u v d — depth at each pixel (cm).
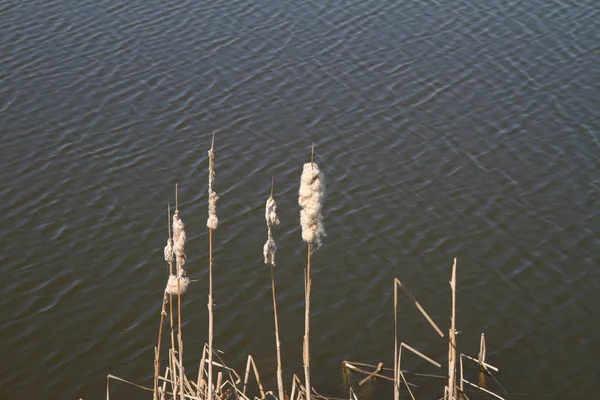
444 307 1482
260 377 1328
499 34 2497
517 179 1856
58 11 2558
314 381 1324
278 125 2047
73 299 1487
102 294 1502
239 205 1756
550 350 1384
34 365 1346
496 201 1781
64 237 1642
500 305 1484
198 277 1551
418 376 1332
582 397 1289
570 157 1938
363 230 1683
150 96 2147
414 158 1931
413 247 1636
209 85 2206
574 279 1546
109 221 1694
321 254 1611
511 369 1344
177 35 2439
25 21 2488
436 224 1705
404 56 2370
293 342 1405
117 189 1794
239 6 2634
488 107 2139
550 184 1839
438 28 2528
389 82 2242
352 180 1847
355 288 1528
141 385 1313
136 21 2514
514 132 2036
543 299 1498
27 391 1298
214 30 2475
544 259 1602
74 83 2186
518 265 1586
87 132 1992
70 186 1798
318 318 1456
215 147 1952
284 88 2203
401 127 2052
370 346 1398
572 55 2384
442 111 2120
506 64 2338
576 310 1471
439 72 2294
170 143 1964
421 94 2191
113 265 1573
